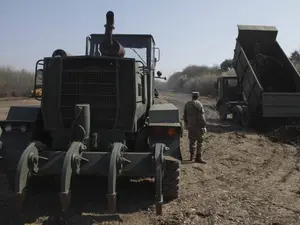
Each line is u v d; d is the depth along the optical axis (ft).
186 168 28.55
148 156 17.62
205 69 260.62
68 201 16.05
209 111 88.48
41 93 19.71
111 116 19.33
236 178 25.99
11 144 19.35
